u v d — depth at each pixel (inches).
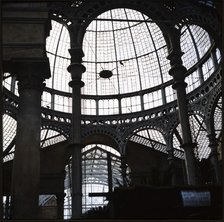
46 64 585.9
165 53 1515.7
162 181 501.7
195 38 1385.3
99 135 1572.3
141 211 384.2
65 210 1820.9
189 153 826.2
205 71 1371.8
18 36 583.8
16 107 1277.1
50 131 1488.7
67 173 1686.8
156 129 1455.5
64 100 1525.6
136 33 1537.9
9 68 589.9
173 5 986.7
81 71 858.1
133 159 1558.8
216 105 1278.3
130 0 976.9
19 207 505.4
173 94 1491.1
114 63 1599.4
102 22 1526.8
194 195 389.7
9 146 1344.7
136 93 1573.6
